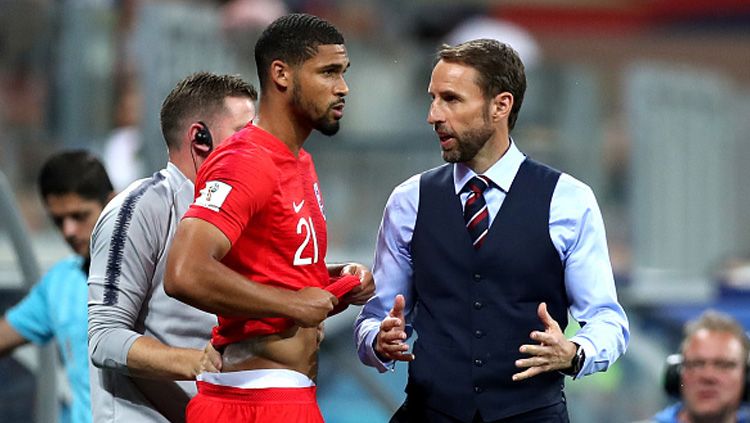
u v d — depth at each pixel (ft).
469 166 46.29
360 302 45.19
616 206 106.32
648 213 103.19
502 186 45.96
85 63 92.94
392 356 44.60
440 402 45.98
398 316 44.39
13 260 74.49
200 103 47.80
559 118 103.76
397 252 47.47
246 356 42.52
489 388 45.62
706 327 64.49
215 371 42.16
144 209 46.70
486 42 45.21
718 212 109.29
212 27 85.56
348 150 99.14
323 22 41.96
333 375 82.23
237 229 40.19
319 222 43.06
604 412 94.07
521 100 45.96
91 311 46.32
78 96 92.94
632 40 158.40
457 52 44.96
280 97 41.81
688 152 106.42
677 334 98.02
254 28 92.32
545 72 103.24
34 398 69.21
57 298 57.57
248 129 41.81
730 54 162.81
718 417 63.93
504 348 45.62
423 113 101.81
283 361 42.60
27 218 91.15
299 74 41.52
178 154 47.83
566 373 43.98
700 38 162.61
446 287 46.03
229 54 89.04
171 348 44.11
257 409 42.24
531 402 45.70
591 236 45.65
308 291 41.04
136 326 47.26
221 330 42.88
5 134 92.17
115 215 46.68
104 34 92.99
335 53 41.78
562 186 45.88
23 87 92.89
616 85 107.76
